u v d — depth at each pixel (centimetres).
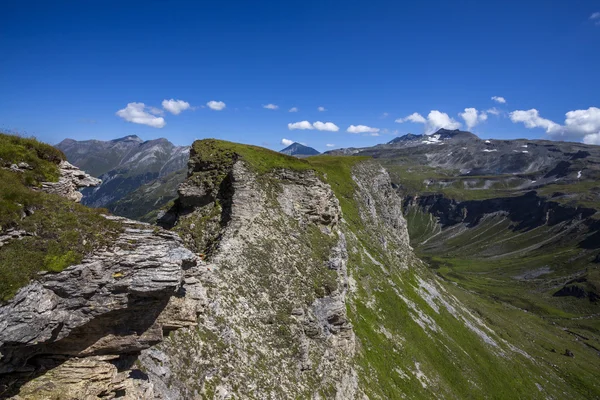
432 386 8319
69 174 2952
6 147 2580
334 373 5291
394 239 15488
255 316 4700
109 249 2392
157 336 2766
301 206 7094
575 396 14188
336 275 6462
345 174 15062
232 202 6175
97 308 2278
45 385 2153
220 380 3578
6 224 2120
